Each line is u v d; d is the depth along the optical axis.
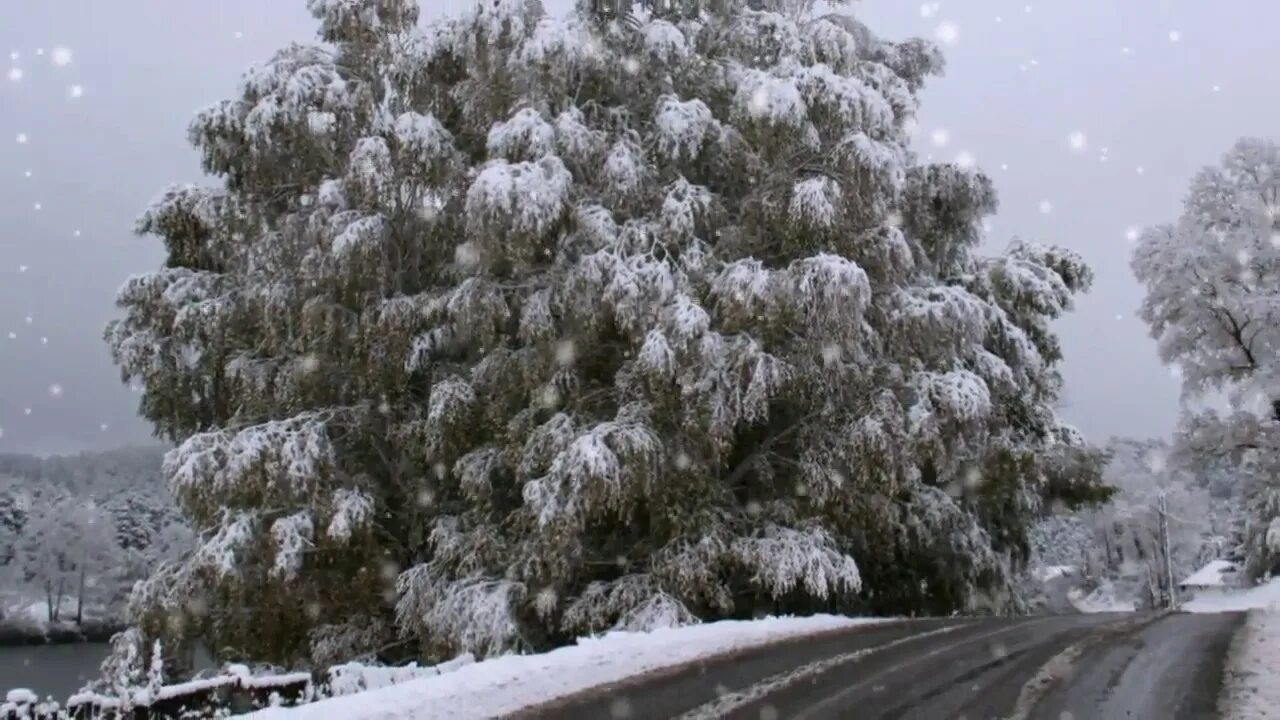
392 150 19.17
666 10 21.16
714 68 19.81
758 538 18.05
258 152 19.55
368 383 19.94
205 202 21.42
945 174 22.62
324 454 18.45
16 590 69.94
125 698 9.12
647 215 18.06
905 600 23.41
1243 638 11.41
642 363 16.03
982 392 17.98
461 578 18.11
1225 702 7.60
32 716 8.51
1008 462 21.34
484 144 20.12
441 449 18.55
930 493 21.53
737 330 16.94
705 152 19.17
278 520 18.05
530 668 9.50
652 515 17.77
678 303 16.17
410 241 20.36
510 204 16.19
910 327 18.19
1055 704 7.75
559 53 17.73
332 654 19.59
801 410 18.95
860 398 17.88
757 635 12.94
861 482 17.44
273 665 21.08
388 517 20.61
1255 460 35.38
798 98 17.19
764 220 18.16
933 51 25.14
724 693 8.47
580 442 15.90
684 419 16.78
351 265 18.52
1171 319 36.06
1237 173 36.19
